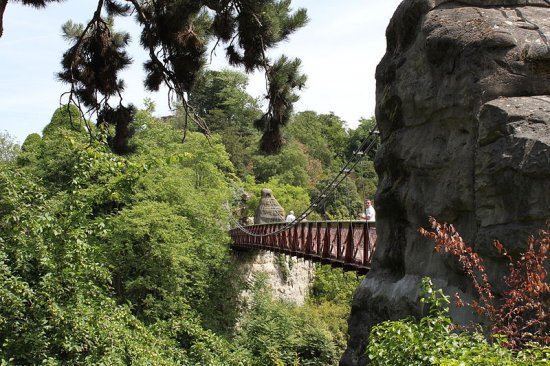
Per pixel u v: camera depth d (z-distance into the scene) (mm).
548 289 4699
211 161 29875
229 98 57344
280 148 10164
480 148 6336
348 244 11750
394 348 4816
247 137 55469
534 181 5699
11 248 8352
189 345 14469
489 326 5523
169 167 24141
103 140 10500
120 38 11352
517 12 7340
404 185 8320
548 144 5656
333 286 33000
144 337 10492
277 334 24062
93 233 9016
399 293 7883
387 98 8703
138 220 20406
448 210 7176
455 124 7191
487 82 6727
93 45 10789
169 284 21297
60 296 8641
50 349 8523
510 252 5855
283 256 31312
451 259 6906
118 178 9031
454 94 7094
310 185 54000
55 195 9672
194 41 9906
